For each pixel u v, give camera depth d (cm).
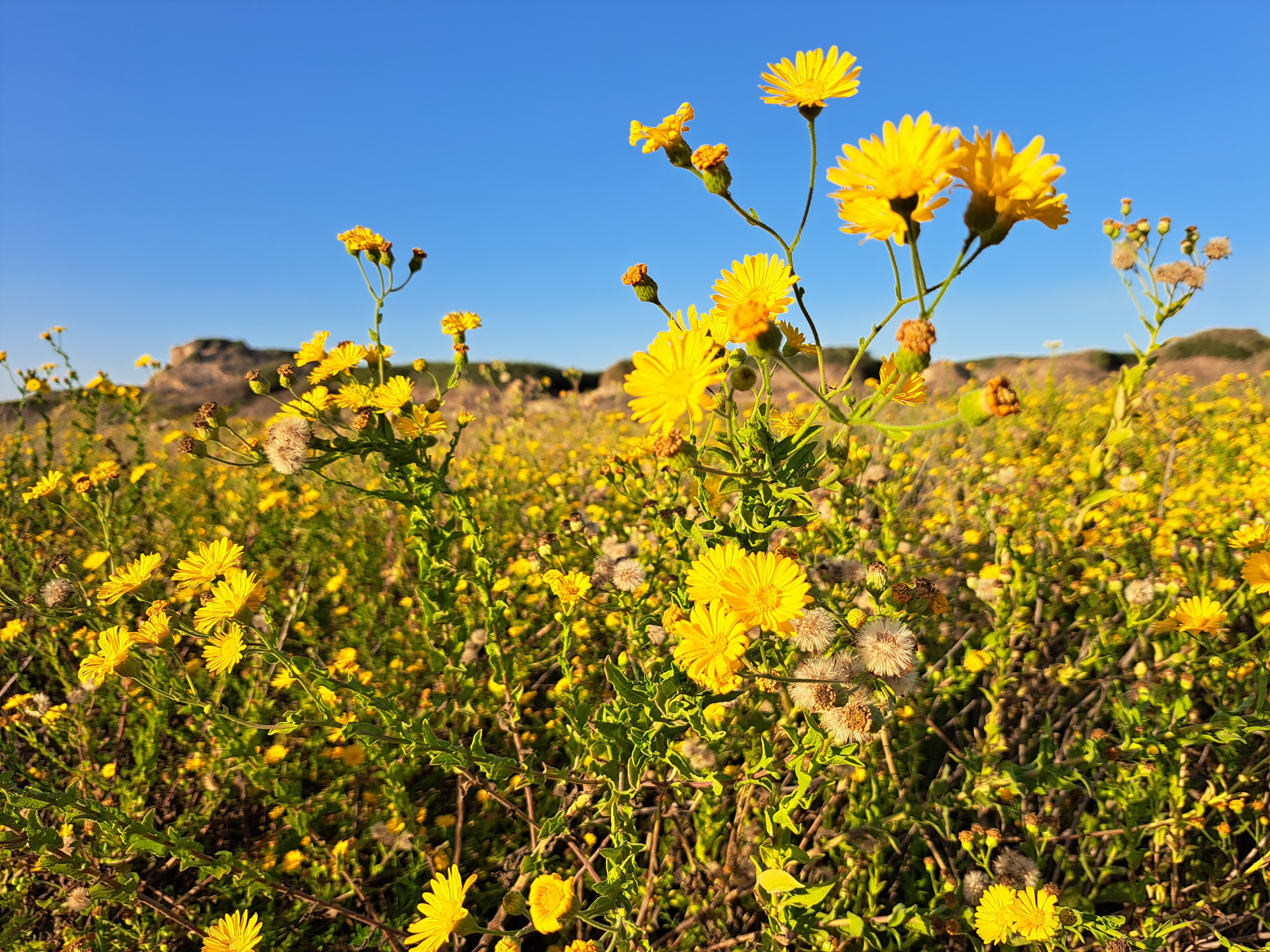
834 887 181
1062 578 302
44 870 200
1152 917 211
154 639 196
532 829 219
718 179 161
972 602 318
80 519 425
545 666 336
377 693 207
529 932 182
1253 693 242
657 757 182
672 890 232
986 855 206
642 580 246
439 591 252
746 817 223
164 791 289
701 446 168
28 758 309
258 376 241
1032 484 392
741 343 143
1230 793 214
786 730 181
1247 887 215
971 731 298
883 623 167
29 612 348
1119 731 262
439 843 263
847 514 283
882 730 204
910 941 197
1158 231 193
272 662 209
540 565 346
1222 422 637
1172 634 243
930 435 549
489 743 298
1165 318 175
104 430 542
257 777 246
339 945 235
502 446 643
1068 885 227
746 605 140
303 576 387
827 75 147
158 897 233
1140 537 340
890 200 113
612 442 716
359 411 233
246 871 180
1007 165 112
